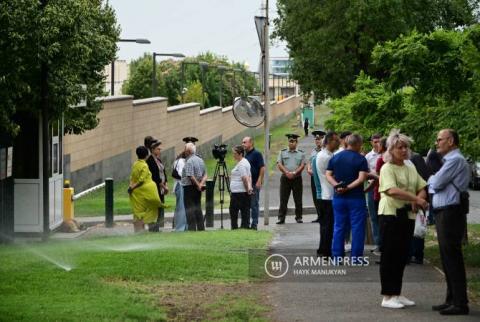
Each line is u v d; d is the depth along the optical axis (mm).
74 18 18922
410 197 11617
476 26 16344
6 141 20312
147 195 21766
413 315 11211
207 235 20203
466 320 10883
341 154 15297
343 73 44438
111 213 25094
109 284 13031
